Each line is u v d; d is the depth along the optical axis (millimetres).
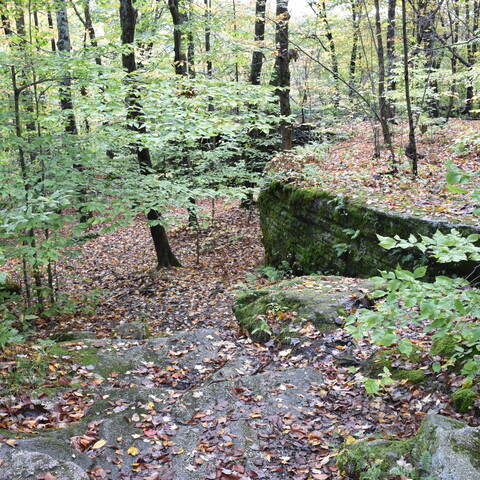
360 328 2676
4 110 7457
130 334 7027
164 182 8984
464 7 15648
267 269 10250
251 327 6191
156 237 11852
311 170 9844
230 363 5246
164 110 6992
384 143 11883
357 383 4363
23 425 3812
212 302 9234
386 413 3816
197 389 4449
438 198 7113
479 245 5543
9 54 7418
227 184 14031
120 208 7836
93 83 6898
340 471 3148
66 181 7160
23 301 9086
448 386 3758
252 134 14695
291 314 5891
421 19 8898
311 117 17750
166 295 10062
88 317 9141
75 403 4316
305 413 4035
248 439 3701
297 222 9594
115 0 13680
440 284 2490
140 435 3746
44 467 2867
